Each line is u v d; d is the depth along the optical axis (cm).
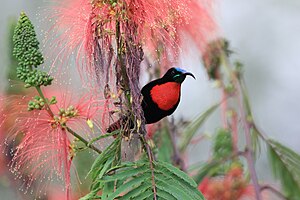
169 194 568
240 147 630
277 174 627
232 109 627
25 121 579
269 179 654
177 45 576
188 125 629
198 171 624
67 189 576
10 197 597
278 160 625
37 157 579
